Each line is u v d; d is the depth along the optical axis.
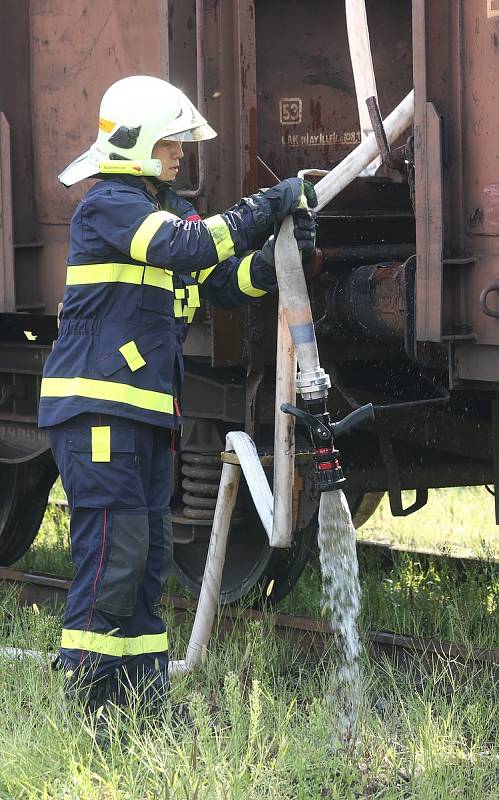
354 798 10.01
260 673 12.77
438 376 13.62
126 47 14.86
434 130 11.80
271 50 15.72
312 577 17.69
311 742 10.72
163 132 11.66
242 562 15.62
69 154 16.02
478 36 11.60
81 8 15.55
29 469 18.39
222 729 10.81
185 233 11.09
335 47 16.02
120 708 11.41
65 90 15.96
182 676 13.12
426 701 11.82
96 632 11.70
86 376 11.57
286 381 11.91
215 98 13.98
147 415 11.62
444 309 11.93
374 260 15.02
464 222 11.88
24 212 16.61
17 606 16.12
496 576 17.30
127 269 11.57
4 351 17.95
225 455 13.17
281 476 12.11
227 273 12.27
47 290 16.69
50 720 10.73
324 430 11.42
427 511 24.16
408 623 15.30
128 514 11.66
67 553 20.00
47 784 9.87
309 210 11.63
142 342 11.61
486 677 12.46
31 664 12.88
